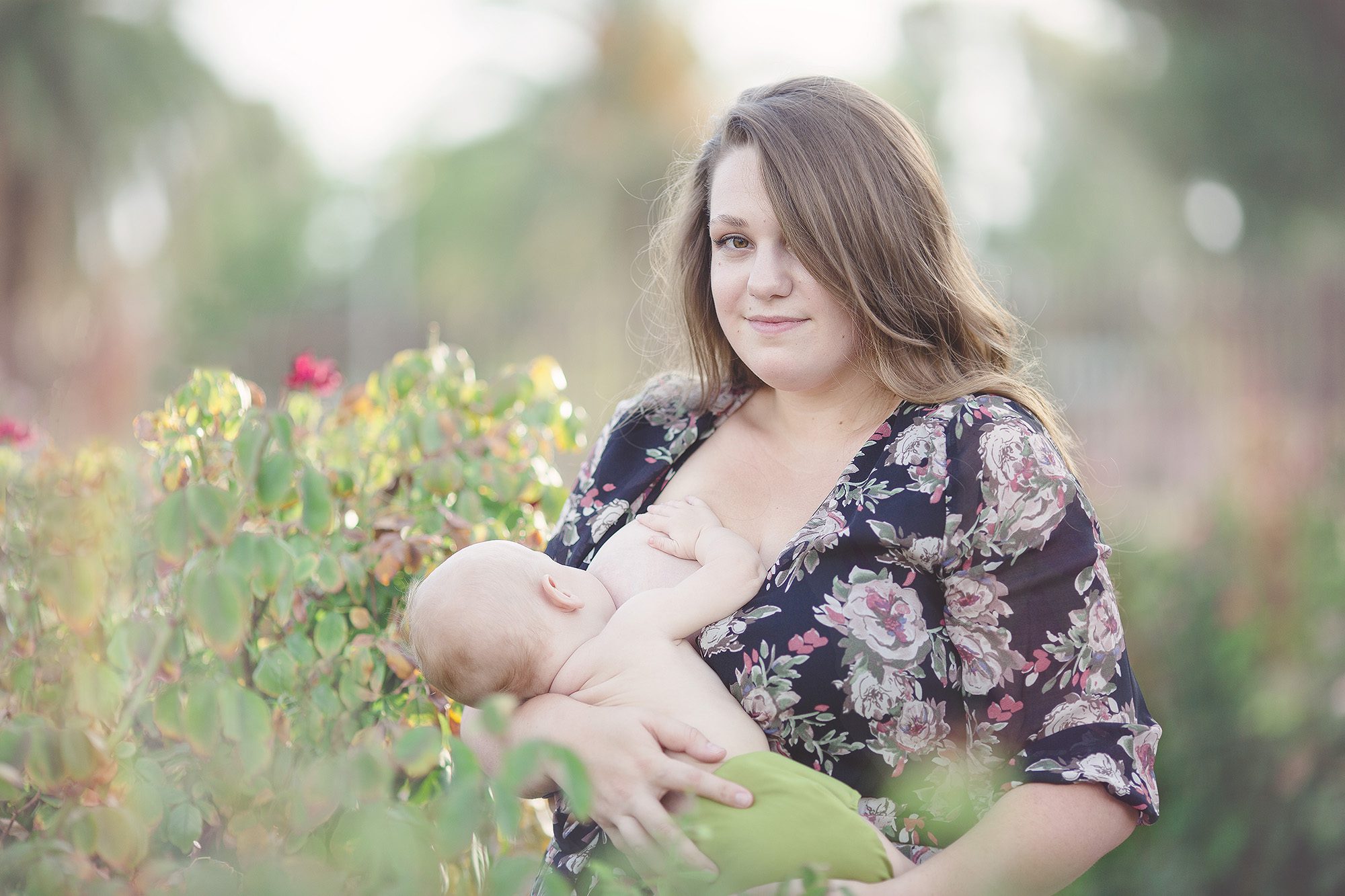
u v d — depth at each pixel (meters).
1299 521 4.99
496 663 1.83
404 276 27.91
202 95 22.53
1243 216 18.64
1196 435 9.72
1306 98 16.92
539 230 24.47
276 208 29.59
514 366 2.65
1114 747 1.68
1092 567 1.73
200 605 1.80
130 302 19.72
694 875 1.49
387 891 1.44
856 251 1.88
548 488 2.57
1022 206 25.30
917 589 1.78
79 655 1.97
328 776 1.58
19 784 1.77
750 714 1.78
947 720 1.76
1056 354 11.02
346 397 2.72
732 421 2.15
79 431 3.46
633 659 1.80
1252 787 3.54
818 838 1.63
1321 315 9.36
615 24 24.22
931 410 1.85
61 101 19.95
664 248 2.32
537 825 2.48
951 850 1.66
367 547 2.32
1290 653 4.36
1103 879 3.31
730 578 1.85
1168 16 17.80
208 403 2.23
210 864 1.69
